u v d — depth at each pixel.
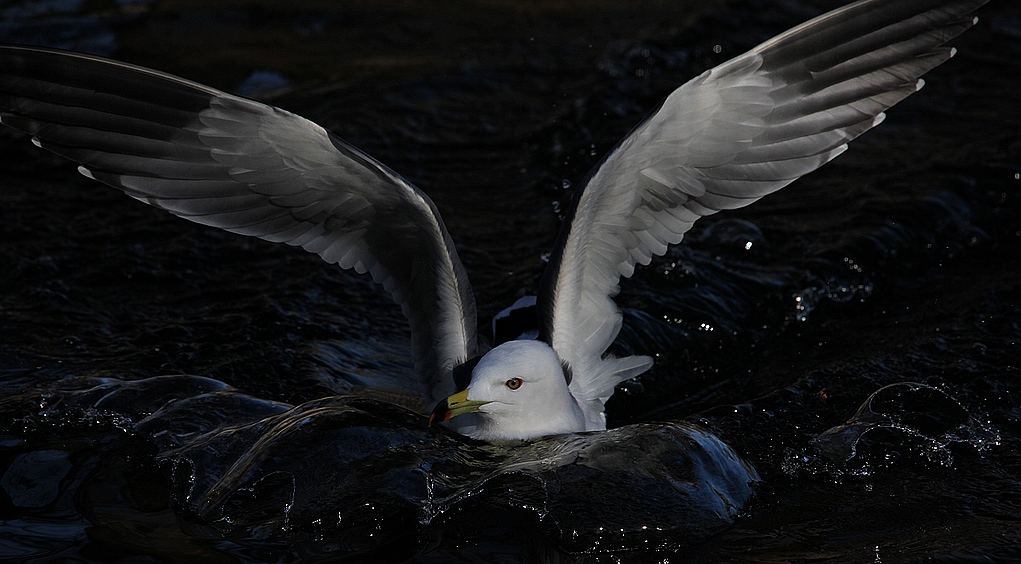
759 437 10.16
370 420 9.53
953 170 14.95
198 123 9.22
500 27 20.50
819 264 13.02
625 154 9.05
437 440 9.41
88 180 15.23
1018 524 8.77
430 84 18.11
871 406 10.54
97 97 9.27
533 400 9.44
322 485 8.82
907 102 17.38
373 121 16.72
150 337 11.77
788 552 8.33
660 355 11.77
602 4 21.34
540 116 17.11
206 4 21.11
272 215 9.90
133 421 10.12
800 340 12.15
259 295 12.77
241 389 10.84
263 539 8.38
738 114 9.20
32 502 8.93
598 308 10.46
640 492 8.80
